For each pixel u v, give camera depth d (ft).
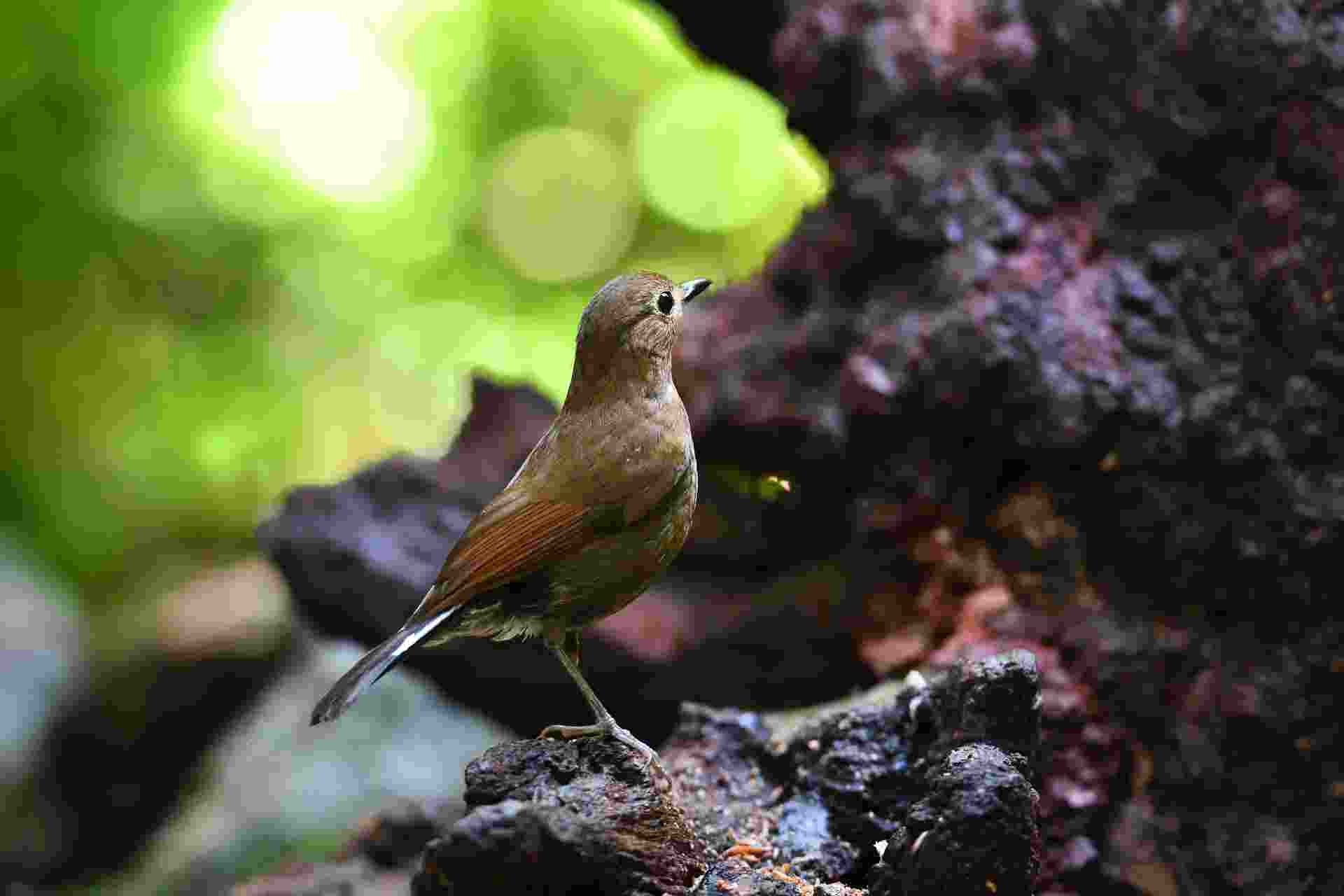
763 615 36.19
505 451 39.91
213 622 59.31
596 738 22.35
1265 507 28.55
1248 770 28.50
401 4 72.38
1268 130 29.07
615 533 23.00
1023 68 33.32
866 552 33.47
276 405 71.72
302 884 34.76
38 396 71.82
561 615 23.59
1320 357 28.27
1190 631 29.43
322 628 38.60
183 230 70.69
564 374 72.74
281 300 72.90
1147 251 30.81
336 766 49.96
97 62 67.26
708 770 25.88
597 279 78.18
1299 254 28.55
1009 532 31.53
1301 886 27.96
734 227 79.15
